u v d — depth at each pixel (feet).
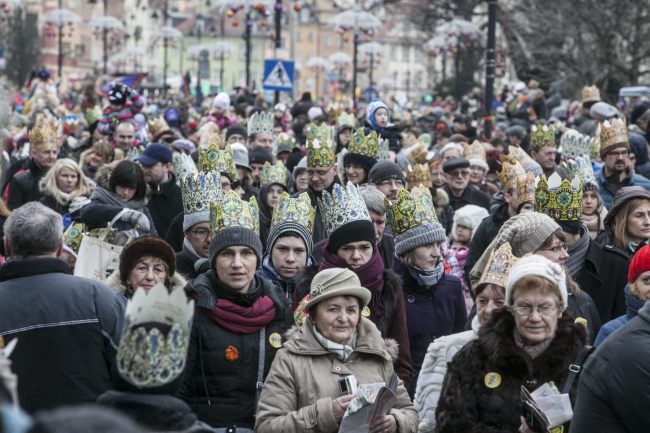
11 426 14.44
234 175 54.44
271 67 120.06
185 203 41.57
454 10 281.95
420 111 212.84
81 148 80.69
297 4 172.55
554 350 26.32
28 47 365.81
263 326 31.55
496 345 26.00
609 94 162.91
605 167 56.29
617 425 24.03
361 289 29.81
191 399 31.01
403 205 37.99
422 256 37.96
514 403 25.85
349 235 34.76
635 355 23.73
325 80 606.55
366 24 196.13
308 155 49.96
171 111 132.67
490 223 46.19
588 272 40.63
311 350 29.78
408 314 37.88
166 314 19.80
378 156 58.34
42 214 29.60
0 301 28.66
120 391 19.98
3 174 64.34
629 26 161.79
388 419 29.14
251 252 32.14
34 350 28.35
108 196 48.19
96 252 39.58
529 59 192.44
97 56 545.03
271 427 28.96
